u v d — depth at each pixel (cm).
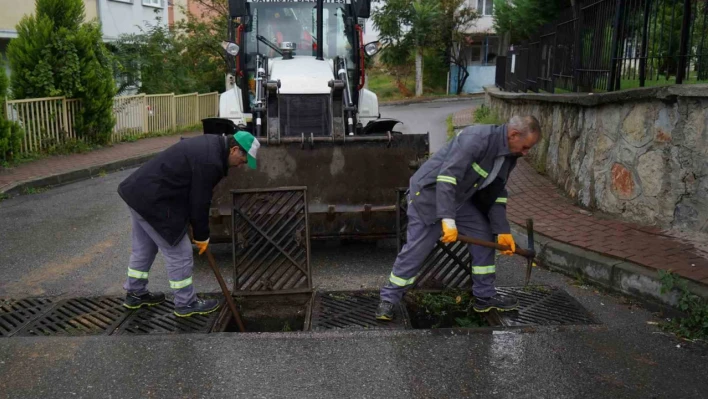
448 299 496
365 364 379
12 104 1134
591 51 786
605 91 722
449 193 404
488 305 464
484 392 346
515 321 444
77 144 1295
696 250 513
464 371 369
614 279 495
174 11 2580
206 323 452
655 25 617
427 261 524
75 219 779
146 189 427
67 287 533
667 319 444
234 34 812
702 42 581
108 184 1041
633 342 406
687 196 554
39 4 1267
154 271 582
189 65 2161
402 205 552
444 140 1438
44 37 1232
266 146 562
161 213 430
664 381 356
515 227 630
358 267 586
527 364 377
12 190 933
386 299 448
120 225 747
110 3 1936
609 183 652
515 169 937
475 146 407
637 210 611
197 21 2234
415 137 572
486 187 431
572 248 550
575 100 719
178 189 432
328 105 671
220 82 2252
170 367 377
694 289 435
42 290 525
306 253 504
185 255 452
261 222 514
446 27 3042
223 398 341
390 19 3008
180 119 1803
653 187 586
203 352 397
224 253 629
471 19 3062
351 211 563
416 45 3062
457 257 512
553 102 849
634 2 660
